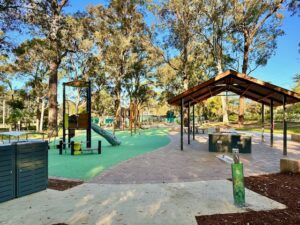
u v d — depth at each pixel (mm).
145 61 32219
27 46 20016
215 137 10867
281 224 3467
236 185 4230
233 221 3586
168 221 3617
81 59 31016
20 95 36562
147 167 7586
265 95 11922
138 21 30438
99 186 5477
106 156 9969
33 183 4953
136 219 3689
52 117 20031
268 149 11531
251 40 27453
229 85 11305
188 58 28406
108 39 30328
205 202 4406
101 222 3586
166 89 34844
